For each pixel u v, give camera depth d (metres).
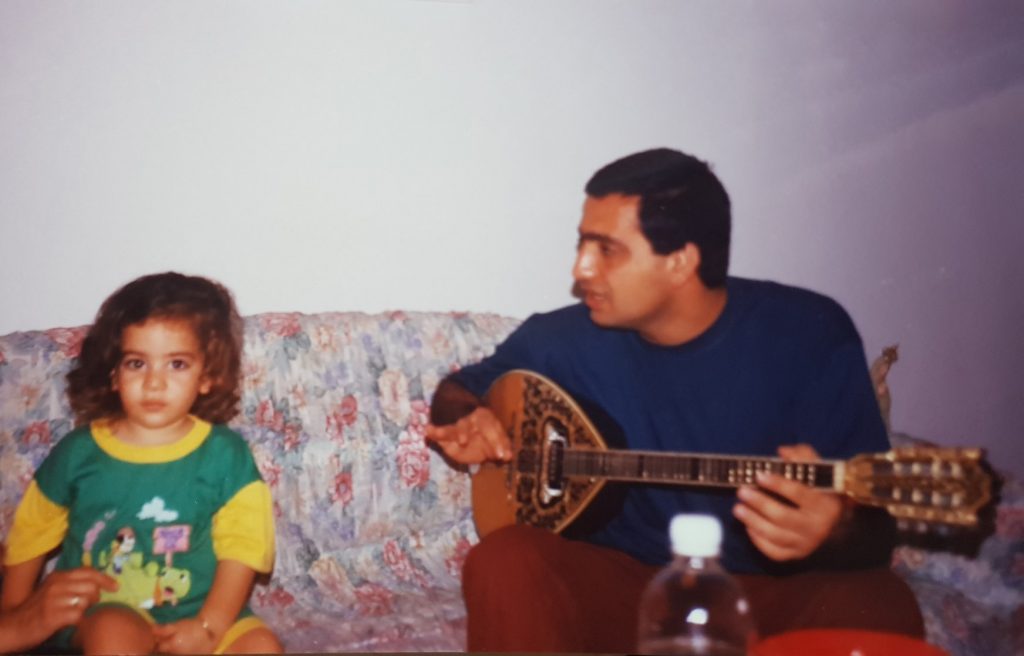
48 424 2.14
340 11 2.28
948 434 2.46
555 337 2.33
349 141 2.30
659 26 2.36
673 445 2.30
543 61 2.34
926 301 2.44
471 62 2.32
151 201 2.24
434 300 2.33
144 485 2.12
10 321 2.20
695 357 2.32
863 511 2.11
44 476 2.11
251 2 2.26
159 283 2.21
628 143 2.35
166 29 2.23
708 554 1.69
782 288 2.38
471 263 2.34
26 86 2.20
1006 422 2.45
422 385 2.28
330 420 2.24
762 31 2.39
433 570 2.25
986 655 2.11
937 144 2.44
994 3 2.44
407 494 2.26
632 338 2.32
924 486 1.75
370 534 2.23
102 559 2.09
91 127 2.22
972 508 1.69
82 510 2.11
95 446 2.13
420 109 2.31
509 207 2.33
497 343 2.32
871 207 2.42
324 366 2.25
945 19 2.43
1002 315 2.46
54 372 2.15
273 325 2.25
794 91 2.40
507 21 2.33
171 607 2.09
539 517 2.25
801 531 2.06
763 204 2.38
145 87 2.23
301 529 2.21
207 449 2.15
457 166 2.33
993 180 2.45
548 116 2.34
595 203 2.34
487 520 2.26
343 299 2.31
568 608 2.00
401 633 2.05
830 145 2.41
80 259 2.22
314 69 2.28
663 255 2.32
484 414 2.28
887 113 2.42
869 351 2.43
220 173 2.26
